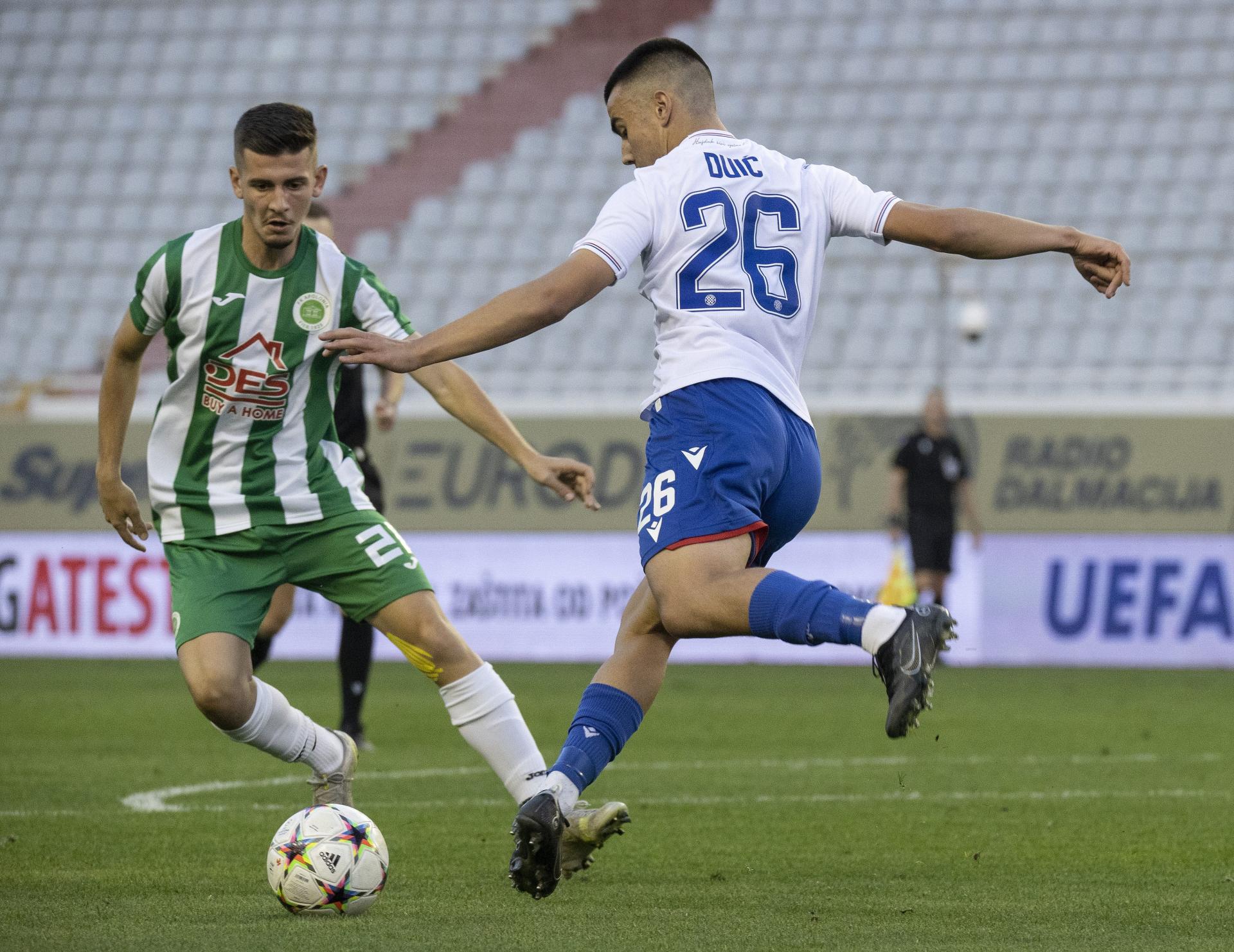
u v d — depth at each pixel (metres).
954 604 52.59
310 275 17.03
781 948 13.33
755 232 14.65
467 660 16.91
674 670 52.22
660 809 22.66
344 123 82.94
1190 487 51.50
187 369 16.97
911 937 13.84
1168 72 76.88
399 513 54.81
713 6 83.19
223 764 27.78
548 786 14.55
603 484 53.62
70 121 85.06
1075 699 41.41
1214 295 68.44
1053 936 13.95
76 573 55.06
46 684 45.03
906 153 75.88
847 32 81.00
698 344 14.25
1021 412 52.62
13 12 89.69
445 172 80.25
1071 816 21.98
